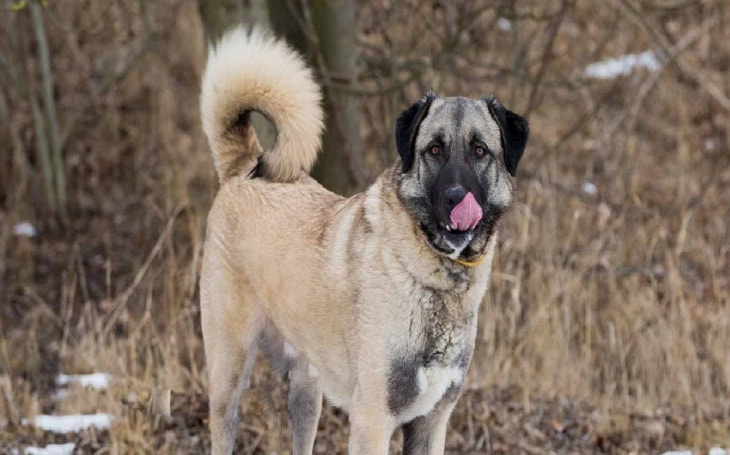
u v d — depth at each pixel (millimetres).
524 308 10578
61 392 9242
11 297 12055
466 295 5949
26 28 15305
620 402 9586
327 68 10141
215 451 6984
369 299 5953
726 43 16719
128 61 15461
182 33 16297
